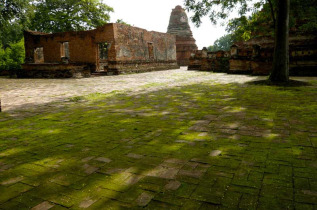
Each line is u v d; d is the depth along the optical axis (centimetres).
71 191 225
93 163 284
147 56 2430
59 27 2902
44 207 201
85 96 830
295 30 1681
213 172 251
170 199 205
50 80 1645
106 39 1988
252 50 1594
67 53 2547
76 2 2895
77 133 410
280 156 284
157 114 528
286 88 838
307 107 537
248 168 256
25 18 2184
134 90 951
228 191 214
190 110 555
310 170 246
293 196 203
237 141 340
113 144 348
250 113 502
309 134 357
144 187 226
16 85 1323
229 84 1033
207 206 194
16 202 210
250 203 196
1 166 286
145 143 347
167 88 981
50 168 276
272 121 435
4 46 3328
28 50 2328
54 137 393
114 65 1989
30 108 653
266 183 225
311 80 1073
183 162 278
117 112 564
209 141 345
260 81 1008
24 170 273
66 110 612
